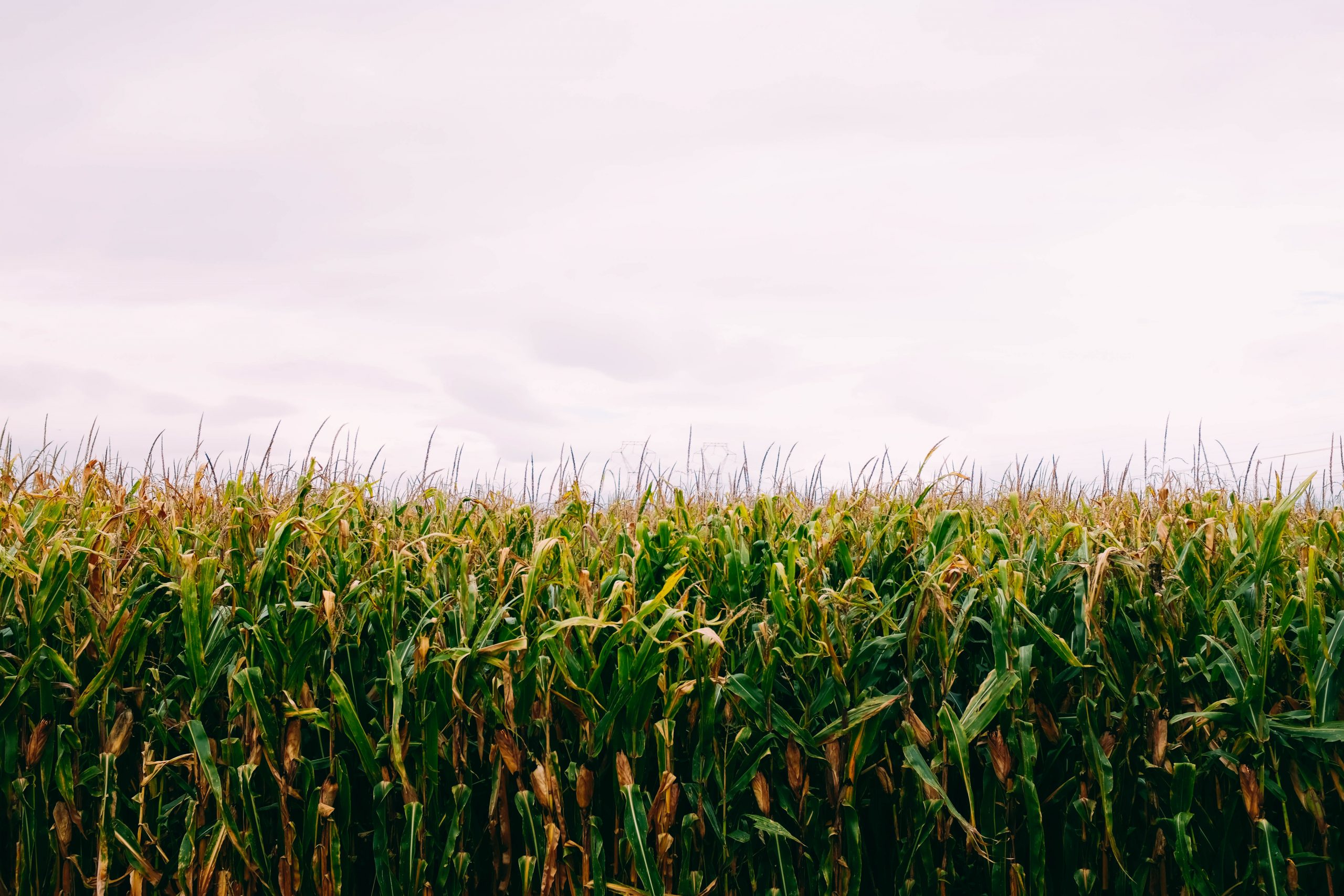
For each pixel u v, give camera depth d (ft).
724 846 7.72
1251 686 7.33
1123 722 7.88
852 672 7.86
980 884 8.07
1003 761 7.66
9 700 7.95
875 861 8.38
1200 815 7.91
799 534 9.69
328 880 7.89
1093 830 7.89
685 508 11.33
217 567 8.59
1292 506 7.78
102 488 12.30
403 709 8.11
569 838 8.13
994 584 8.04
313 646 7.92
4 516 9.46
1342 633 7.52
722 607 8.81
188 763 7.95
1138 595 8.02
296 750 7.96
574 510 11.30
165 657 8.58
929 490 10.28
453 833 7.75
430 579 9.04
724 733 7.97
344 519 9.53
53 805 8.30
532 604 8.23
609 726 7.63
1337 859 7.73
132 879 7.83
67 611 8.39
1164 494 10.69
